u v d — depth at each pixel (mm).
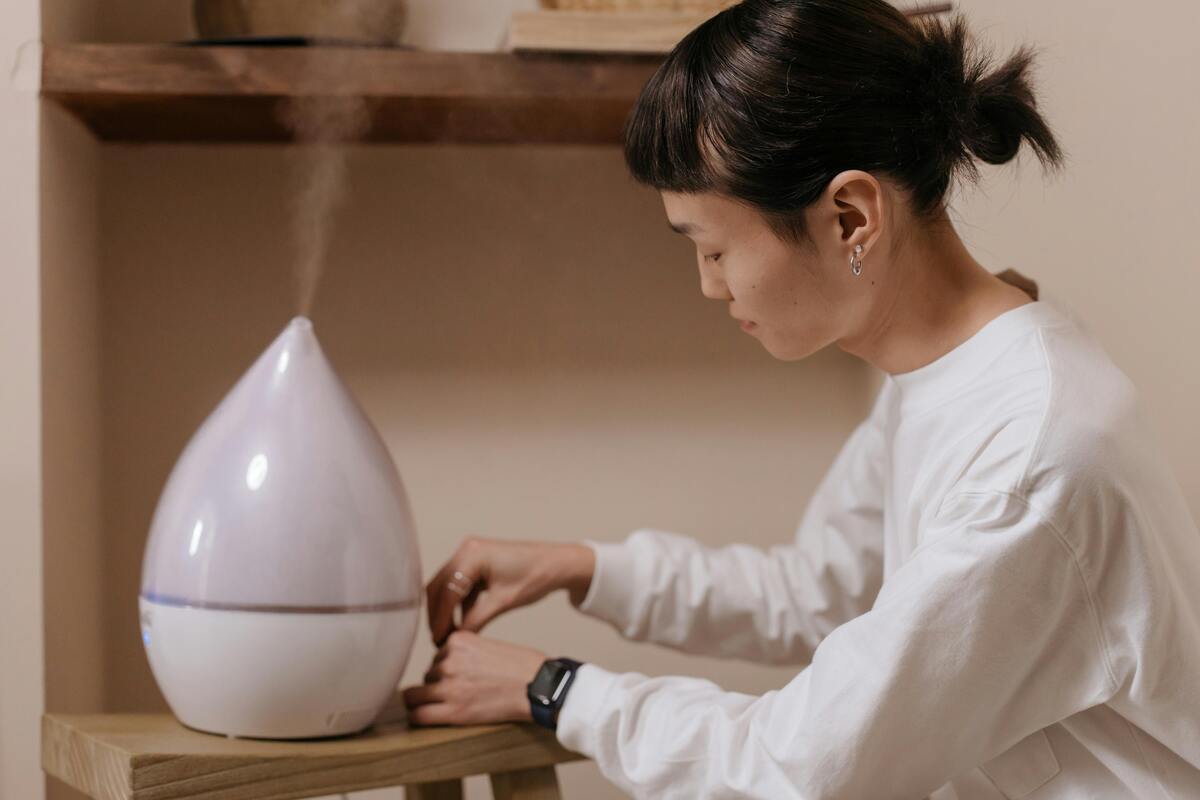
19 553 1134
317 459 900
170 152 1392
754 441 1498
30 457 1135
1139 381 1089
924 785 814
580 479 1467
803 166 792
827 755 791
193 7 1258
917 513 877
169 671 907
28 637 1134
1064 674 798
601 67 1193
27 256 1137
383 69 1170
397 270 1431
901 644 776
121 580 1387
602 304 1469
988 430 809
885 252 843
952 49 844
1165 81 1070
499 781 995
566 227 1461
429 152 1434
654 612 1167
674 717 896
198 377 1398
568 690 942
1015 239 1197
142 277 1390
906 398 905
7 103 1136
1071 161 1129
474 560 1114
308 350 949
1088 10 1116
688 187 827
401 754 906
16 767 1128
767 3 810
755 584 1190
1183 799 815
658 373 1480
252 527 876
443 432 1441
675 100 820
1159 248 1076
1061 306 934
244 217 1404
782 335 864
